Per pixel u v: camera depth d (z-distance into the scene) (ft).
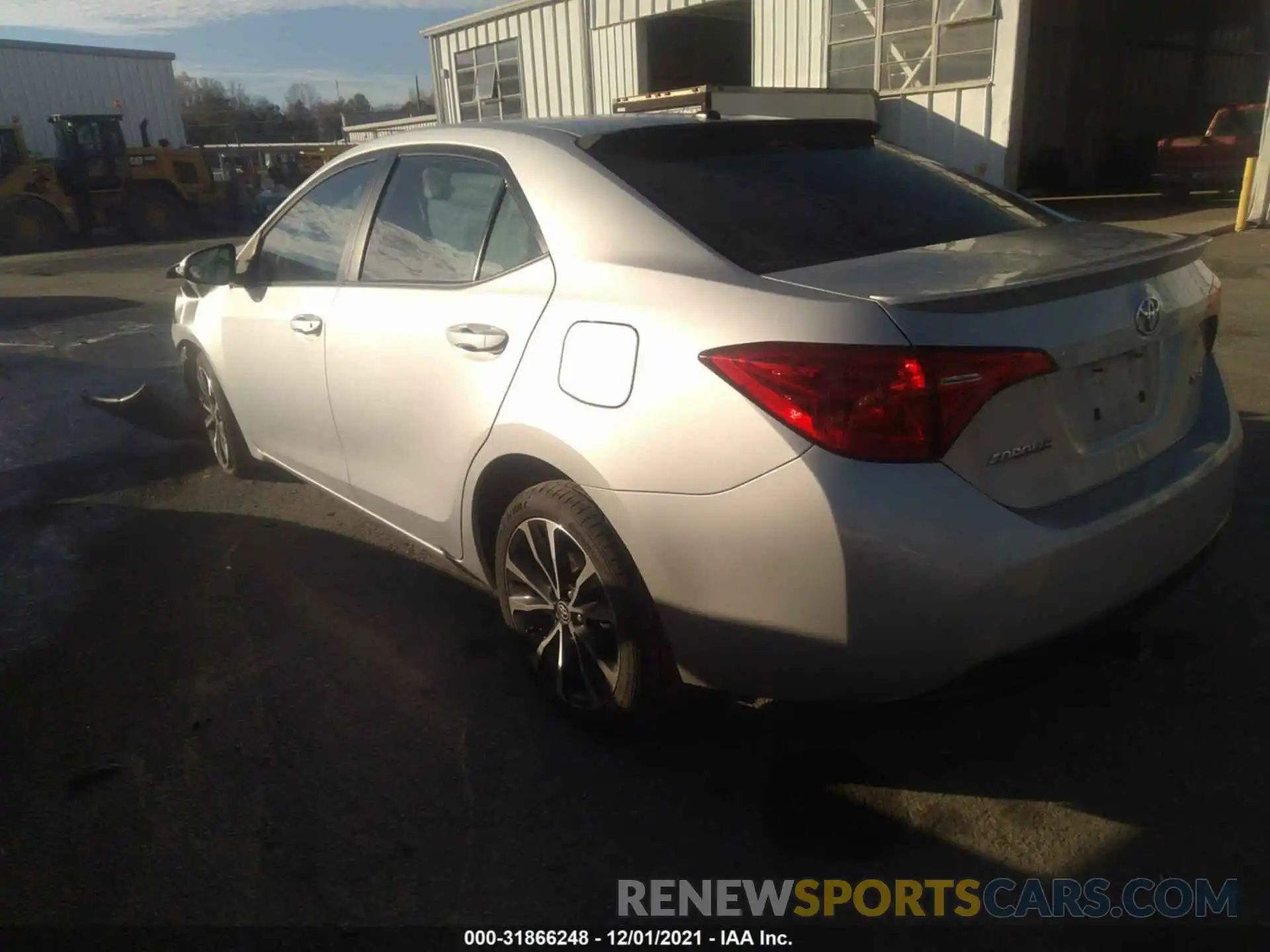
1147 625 10.50
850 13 47.65
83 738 9.43
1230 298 27.55
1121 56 74.13
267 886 7.55
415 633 11.17
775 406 6.84
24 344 29.63
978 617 6.72
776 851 7.73
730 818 8.08
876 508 6.57
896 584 6.62
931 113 45.16
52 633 11.44
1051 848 7.62
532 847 7.85
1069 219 10.08
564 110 63.72
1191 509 8.05
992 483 6.88
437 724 9.46
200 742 9.30
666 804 8.27
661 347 7.51
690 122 9.78
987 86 42.52
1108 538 7.23
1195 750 8.60
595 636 8.71
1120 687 9.52
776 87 50.47
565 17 61.21
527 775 8.69
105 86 92.63
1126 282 7.68
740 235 8.11
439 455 9.87
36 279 48.98
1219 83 86.43
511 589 9.48
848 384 6.63
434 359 9.71
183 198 72.54
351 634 11.20
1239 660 9.84
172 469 17.26
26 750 9.25
